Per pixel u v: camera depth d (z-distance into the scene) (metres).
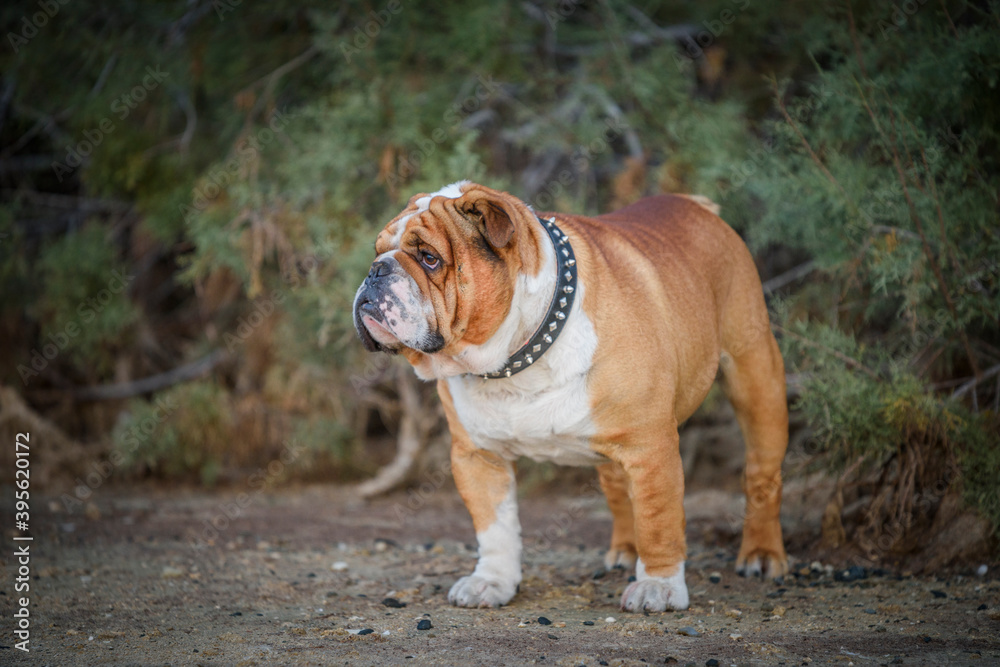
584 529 5.60
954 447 4.25
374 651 2.84
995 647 2.89
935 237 4.61
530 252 3.18
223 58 7.47
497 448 3.48
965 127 5.01
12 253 7.84
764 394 4.10
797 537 4.68
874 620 3.26
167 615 3.40
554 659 2.73
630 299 3.37
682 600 3.41
